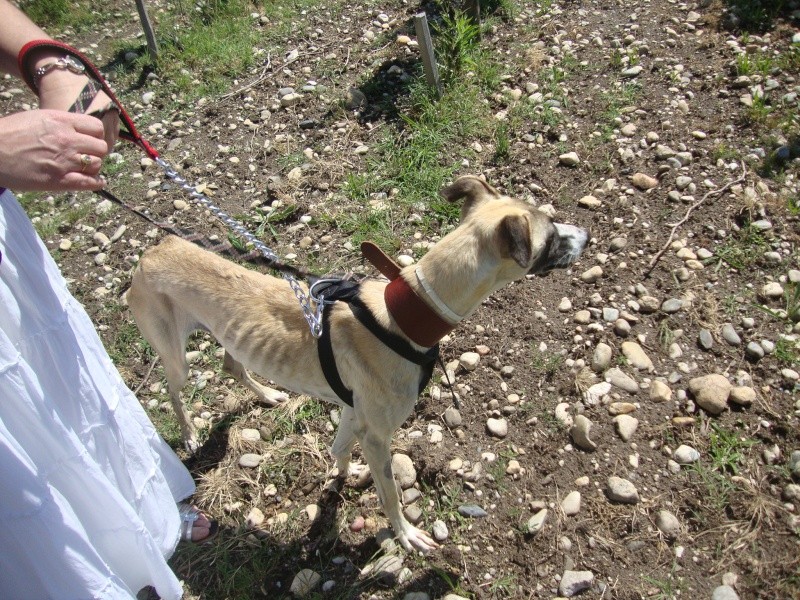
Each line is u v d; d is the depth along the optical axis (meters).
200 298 1.18
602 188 1.76
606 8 2.39
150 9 2.85
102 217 1.92
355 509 1.25
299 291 1.07
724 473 1.20
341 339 1.06
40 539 0.78
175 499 1.22
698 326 1.43
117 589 0.88
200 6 2.80
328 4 2.67
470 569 1.14
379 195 1.85
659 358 1.39
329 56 2.37
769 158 1.74
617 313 1.47
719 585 1.07
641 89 2.03
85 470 0.87
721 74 2.01
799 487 1.15
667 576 1.09
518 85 2.12
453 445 1.32
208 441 1.41
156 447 1.15
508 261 1.00
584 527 1.16
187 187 1.00
